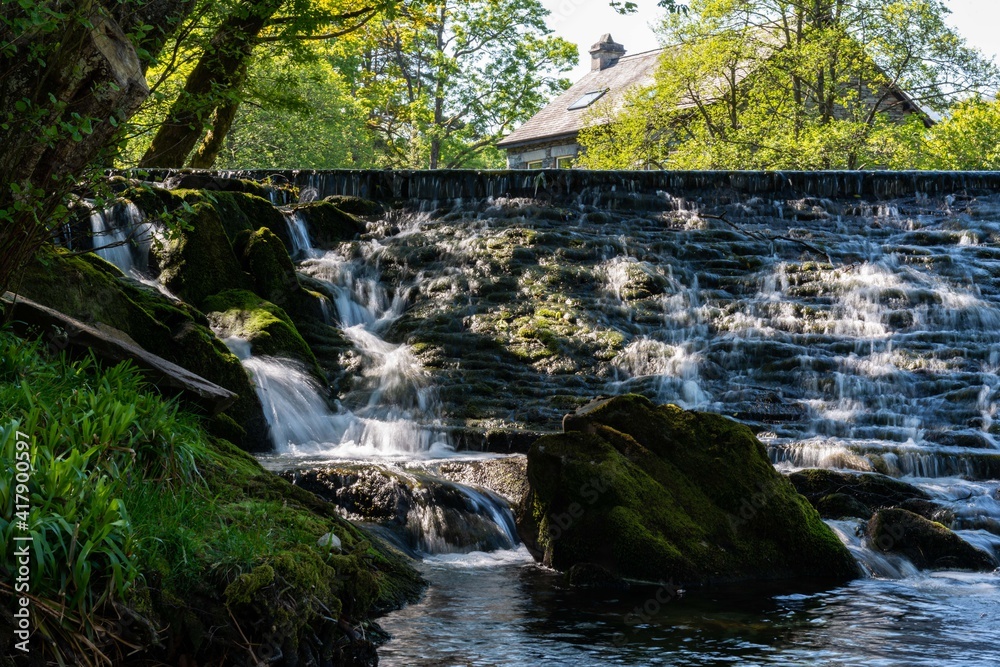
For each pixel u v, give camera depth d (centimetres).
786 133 2850
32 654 372
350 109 4334
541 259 1525
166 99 764
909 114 3098
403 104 4903
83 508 408
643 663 517
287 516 559
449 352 1293
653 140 3159
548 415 1117
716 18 2955
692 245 1573
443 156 4694
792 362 1239
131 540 411
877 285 1436
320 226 1602
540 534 736
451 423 1099
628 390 1195
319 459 919
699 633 574
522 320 1355
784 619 607
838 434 1092
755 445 769
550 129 4541
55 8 517
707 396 1187
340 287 1427
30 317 625
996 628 591
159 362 674
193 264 1234
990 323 1359
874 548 769
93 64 535
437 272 1497
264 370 1082
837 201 1809
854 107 2919
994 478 959
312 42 2916
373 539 706
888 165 2755
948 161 2783
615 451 748
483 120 4753
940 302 1395
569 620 594
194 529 478
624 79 4512
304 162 3575
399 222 1691
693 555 708
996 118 2809
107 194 596
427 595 643
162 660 413
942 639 567
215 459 604
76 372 568
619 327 1362
